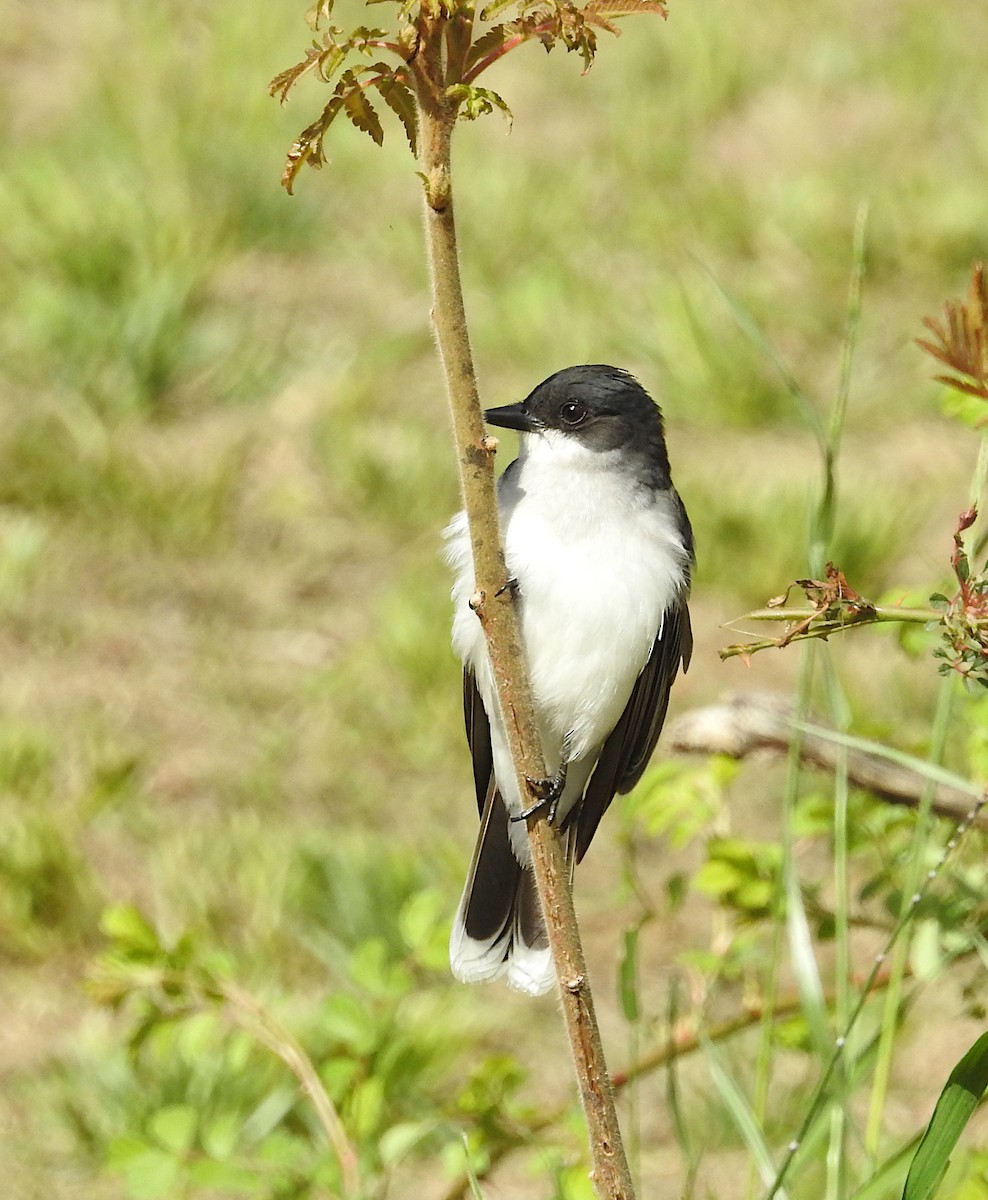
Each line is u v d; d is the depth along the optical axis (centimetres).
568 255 1788
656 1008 984
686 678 1277
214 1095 867
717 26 2186
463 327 469
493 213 1820
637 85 2125
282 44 2109
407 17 434
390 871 1049
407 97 450
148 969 668
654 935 1048
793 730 650
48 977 1020
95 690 1266
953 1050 933
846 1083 599
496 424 766
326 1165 647
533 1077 950
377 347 1662
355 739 1227
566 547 740
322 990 1002
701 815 711
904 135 2011
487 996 1005
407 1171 873
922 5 2295
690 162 1977
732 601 1342
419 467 1480
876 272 1764
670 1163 879
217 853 1078
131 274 1642
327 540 1439
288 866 1060
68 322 1596
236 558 1416
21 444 1469
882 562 1355
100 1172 861
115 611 1352
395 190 1898
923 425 1577
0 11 2227
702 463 1513
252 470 1509
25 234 1692
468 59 442
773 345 1662
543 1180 862
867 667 1255
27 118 2003
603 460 751
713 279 624
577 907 1081
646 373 1642
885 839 677
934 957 611
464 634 725
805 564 1335
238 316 1684
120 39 2141
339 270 1781
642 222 1833
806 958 611
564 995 503
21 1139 901
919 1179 481
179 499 1433
